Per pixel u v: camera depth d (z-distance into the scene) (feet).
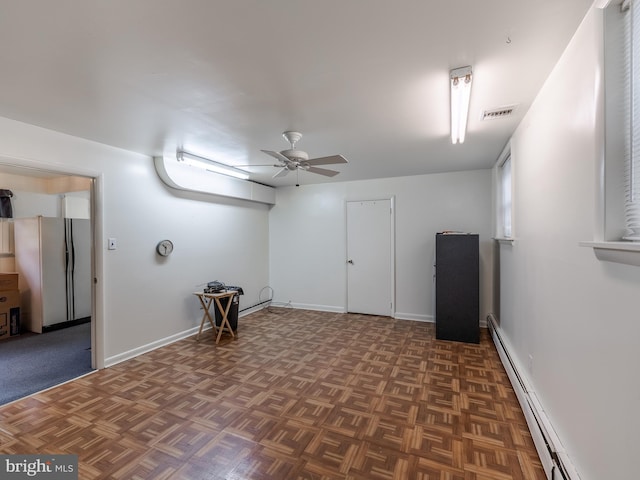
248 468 5.86
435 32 4.78
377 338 13.39
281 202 19.57
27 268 14.99
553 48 5.24
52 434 6.89
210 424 7.24
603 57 3.89
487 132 9.54
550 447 5.47
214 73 5.94
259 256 19.02
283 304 19.61
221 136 9.67
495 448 6.36
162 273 12.71
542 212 6.80
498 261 13.67
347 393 8.66
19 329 14.28
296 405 8.05
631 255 3.29
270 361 10.96
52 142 9.04
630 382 3.48
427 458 6.09
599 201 3.99
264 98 7.02
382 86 6.50
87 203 18.37
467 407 7.89
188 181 13.20
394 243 16.79
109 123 8.51
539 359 7.02
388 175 16.21
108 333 10.61
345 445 6.49
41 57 5.31
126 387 9.07
